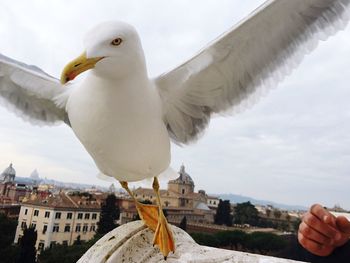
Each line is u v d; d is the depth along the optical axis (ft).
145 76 1.32
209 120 1.66
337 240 1.37
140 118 1.29
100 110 1.27
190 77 1.44
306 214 1.45
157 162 1.42
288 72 1.53
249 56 1.46
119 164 1.38
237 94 1.58
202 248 1.37
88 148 1.38
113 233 1.46
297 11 1.36
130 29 1.23
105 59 1.20
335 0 1.37
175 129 1.64
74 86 1.61
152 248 1.39
